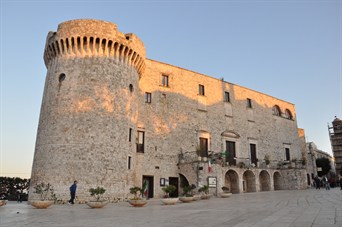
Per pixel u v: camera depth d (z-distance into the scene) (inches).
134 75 1248.8
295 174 1747.0
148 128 1332.4
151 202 997.2
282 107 2114.9
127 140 1130.7
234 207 697.0
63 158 991.6
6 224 470.3
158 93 1417.3
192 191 1248.2
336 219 400.5
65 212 666.2
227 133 1641.2
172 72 1505.9
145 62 1376.7
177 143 1412.4
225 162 1471.5
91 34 1111.0
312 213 490.6
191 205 819.4
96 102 1068.5
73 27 1116.5
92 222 478.6
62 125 1031.0
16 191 1841.8
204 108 1584.6
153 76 1425.9
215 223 425.7
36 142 1111.0
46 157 1013.8
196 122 1521.9
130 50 1203.2
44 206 781.3
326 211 507.5
